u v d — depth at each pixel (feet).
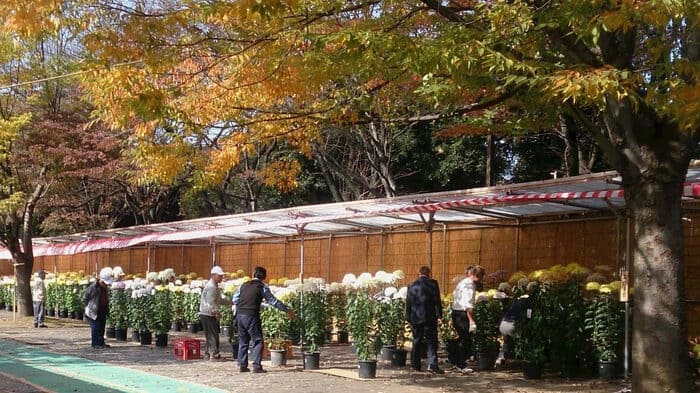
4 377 40.34
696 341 34.65
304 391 35.55
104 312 56.44
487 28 29.30
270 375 41.19
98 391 35.53
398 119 35.27
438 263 55.72
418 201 46.75
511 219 50.37
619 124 27.40
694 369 33.37
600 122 35.22
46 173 78.02
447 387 36.70
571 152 59.57
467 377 39.91
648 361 26.50
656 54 25.85
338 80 36.06
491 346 42.70
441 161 90.68
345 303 54.80
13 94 74.59
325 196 105.60
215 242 75.92
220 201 102.47
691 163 34.40
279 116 36.19
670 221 26.81
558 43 27.66
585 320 38.60
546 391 35.17
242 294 42.96
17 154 74.69
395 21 33.58
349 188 97.35
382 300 45.03
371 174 90.74
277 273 72.23
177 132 35.29
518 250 49.90
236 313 43.19
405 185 95.35
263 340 45.06
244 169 92.32
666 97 23.94
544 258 48.06
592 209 43.11
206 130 46.50
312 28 32.83
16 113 74.84
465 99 36.81
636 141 27.17
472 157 87.71
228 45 33.12
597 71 24.31
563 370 39.29
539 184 39.17
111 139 76.33
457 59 26.27
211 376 40.86
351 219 50.88
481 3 30.09
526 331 39.22
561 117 41.11
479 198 40.75
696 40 26.99
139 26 30.22
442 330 45.42
